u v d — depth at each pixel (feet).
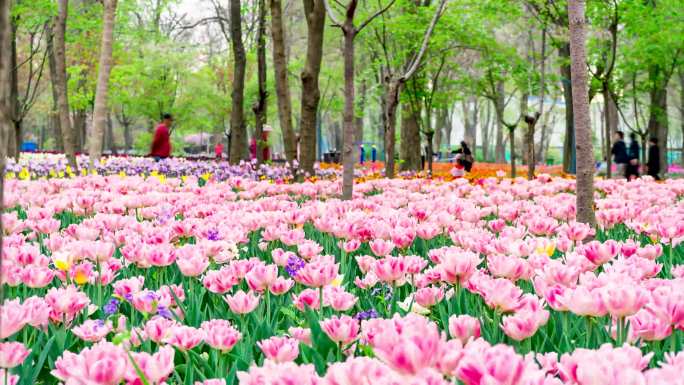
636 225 15.56
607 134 55.88
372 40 63.52
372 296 10.57
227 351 6.91
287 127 49.49
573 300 6.91
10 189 25.29
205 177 43.19
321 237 17.13
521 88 63.41
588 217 16.10
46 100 146.30
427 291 9.06
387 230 14.02
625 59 65.82
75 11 71.36
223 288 9.41
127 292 8.80
